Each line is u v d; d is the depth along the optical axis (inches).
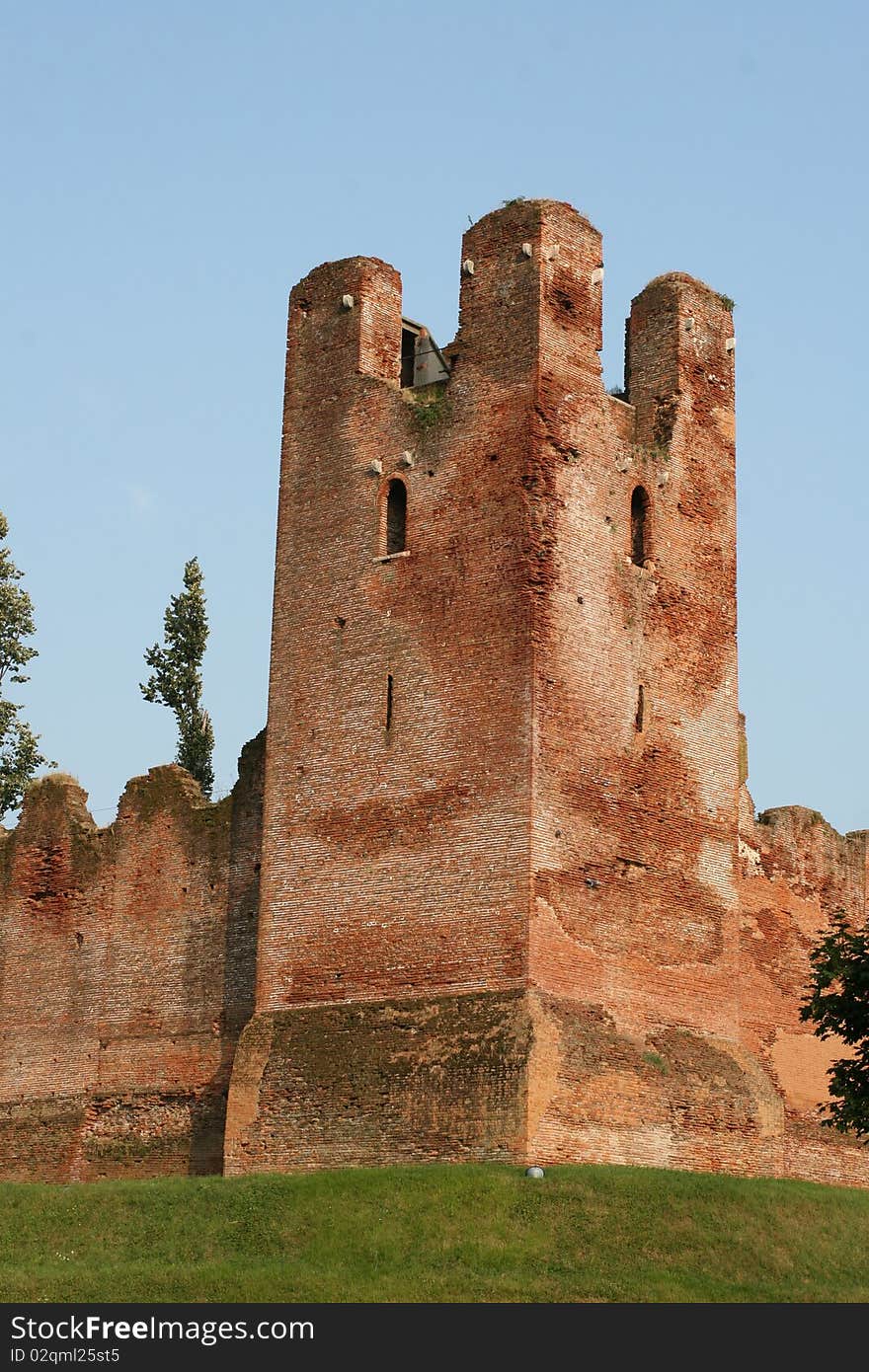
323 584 1975.9
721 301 2103.8
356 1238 1609.3
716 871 1967.3
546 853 1795.0
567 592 1867.6
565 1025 1764.3
